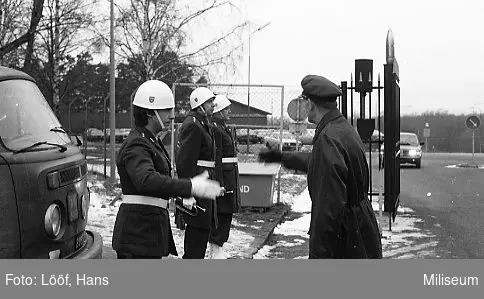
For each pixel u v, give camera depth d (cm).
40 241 470
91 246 558
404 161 3347
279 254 993
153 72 2219
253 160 1681
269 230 1173
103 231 1027
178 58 2230
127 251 517
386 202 1426
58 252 497
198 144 798
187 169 792
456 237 1170
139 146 516
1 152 455
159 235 524
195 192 510
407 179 2606
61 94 2659
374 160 3528
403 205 1681
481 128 6241
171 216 1248
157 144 534
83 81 2939
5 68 559
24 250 457
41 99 594
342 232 501
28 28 1598
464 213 1513
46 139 534
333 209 479
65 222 506
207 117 848
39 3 1489
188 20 2216
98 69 3266
